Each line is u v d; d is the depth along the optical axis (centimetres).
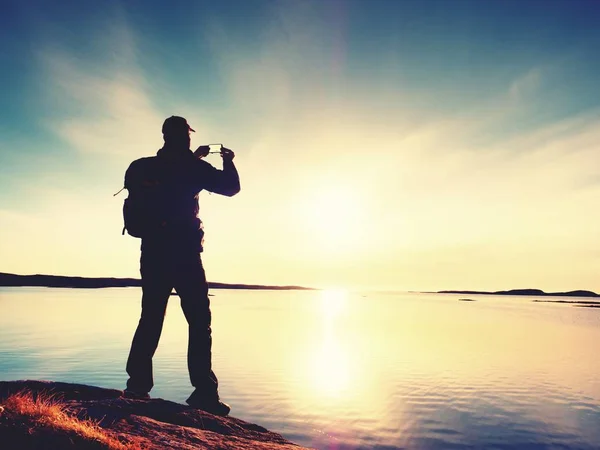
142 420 331
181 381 1720
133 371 424
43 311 5906
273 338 3719
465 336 4262
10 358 2133
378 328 5081
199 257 449
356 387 1828
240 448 321
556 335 4506
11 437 253
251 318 6500
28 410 280
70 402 346
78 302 8681
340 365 2378
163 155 439
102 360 2072
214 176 451
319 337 3891
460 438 1235
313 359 2555
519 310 11019
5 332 3356
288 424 1316
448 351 3089
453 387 1875
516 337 4234
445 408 1541
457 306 14025
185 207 440
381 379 2016
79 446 260
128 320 4578
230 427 377
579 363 2625
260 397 1628
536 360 2734
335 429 1279
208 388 435
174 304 9638
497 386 1914
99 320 4569
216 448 312
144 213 425
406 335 4269
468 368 2366
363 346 3288
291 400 1588
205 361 441
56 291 16400
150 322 431
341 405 1534
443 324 5869
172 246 431
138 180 429
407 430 1289
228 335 3953
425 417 1420
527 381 2044
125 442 282
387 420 1375
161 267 430
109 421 317
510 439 1238
